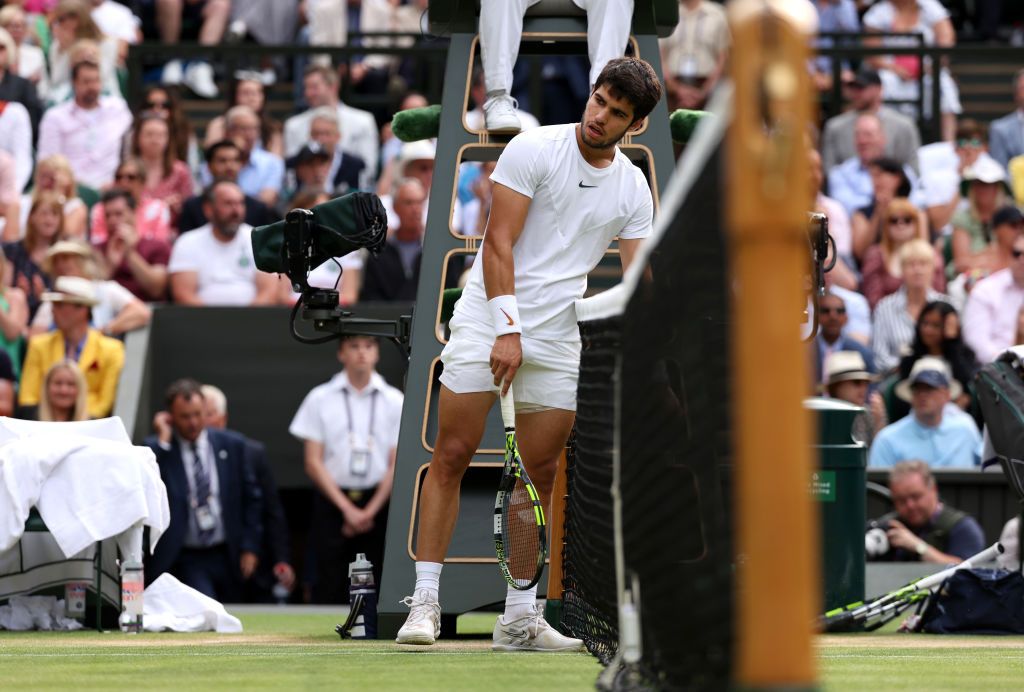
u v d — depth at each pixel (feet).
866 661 60.90
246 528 123.54
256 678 50.19
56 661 59.57
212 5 202.39
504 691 44.42
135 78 177.27
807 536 21.68
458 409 62.54
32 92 174.40
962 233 156.04
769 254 21.76
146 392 141.38
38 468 88.07
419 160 156.04
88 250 142.20
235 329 144.05
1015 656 64.34
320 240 79.15
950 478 123.24
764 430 21.75
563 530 73.51
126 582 88.74
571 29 82.69
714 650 31.55
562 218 61.67
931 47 179.73
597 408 51.55
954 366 132.67
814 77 183.01
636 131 82.69
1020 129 176.96
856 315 141.28
